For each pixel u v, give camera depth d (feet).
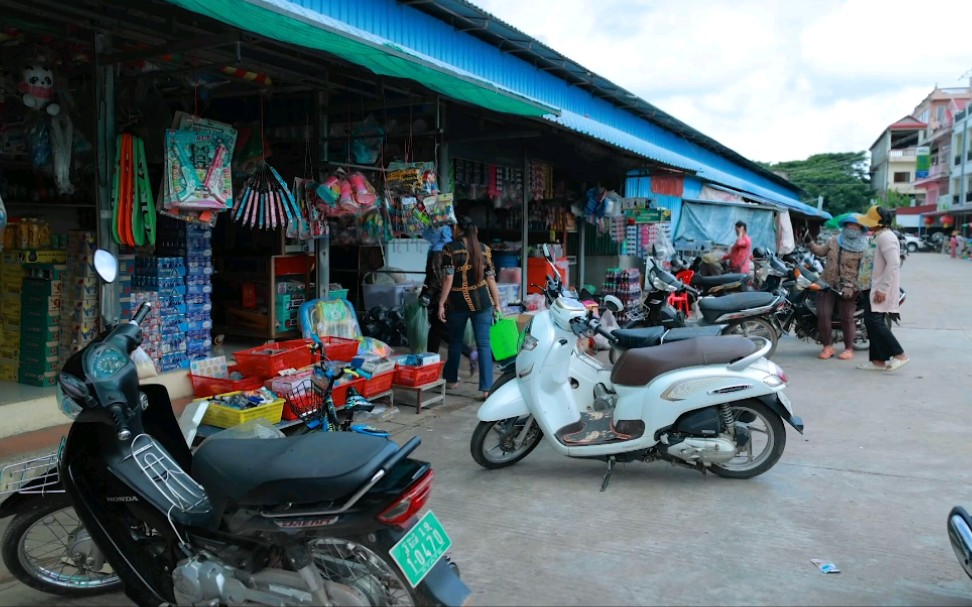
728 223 54.95
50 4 16.46
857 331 33.01
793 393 24.91
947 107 203.72
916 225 223.51
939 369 28.66
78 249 19.19
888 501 15.23
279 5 15.23
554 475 17.02
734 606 11.09
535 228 39.65
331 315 24.48
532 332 16.93
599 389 18.78
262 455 9.32
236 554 9.61
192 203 18.86
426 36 29.25
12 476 10.99
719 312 29.63
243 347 26.30
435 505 15.20
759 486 16.14
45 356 19.26
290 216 21.84
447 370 24.48
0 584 11.96
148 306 11.27
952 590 11.53
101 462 10.39
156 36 18.72
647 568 12.34
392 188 24.26
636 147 32.96
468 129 29.60
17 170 23.35
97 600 11.58
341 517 8.73
